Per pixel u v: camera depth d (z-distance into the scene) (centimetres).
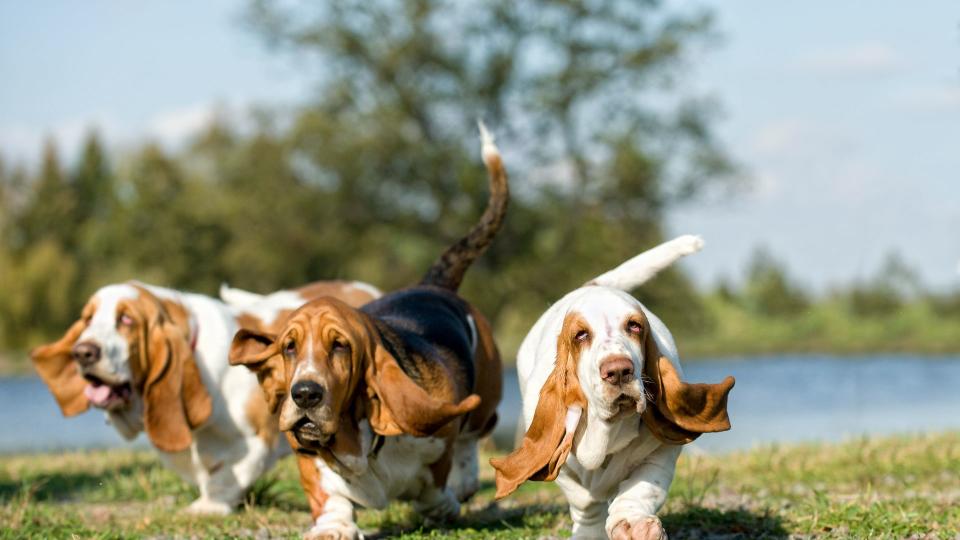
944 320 5112
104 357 759
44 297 4756
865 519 645
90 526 745
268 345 591
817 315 5188
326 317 569
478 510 764
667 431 522
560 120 3491
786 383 2928
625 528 515
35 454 1393
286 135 3638
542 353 564
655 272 635
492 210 817
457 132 3591
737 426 1780
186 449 801
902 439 1076
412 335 653
